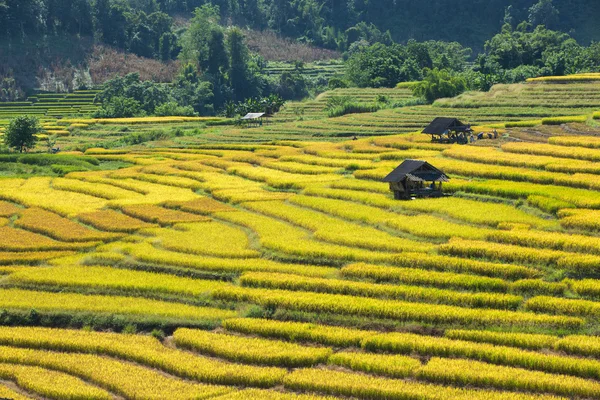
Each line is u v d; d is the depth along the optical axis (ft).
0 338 158.61
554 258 166.91
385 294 162.71
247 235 221.66
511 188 229.45
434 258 175.22
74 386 136.87
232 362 143.84
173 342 156.46
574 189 227.20
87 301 175.01
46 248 219.00
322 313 158.30
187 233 225.15
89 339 156.25
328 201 249.96
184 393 131.03
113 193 288.10
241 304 167.73
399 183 240.94
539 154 285.23
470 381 127.03
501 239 185.47
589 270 161.17
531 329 143.54
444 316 149.07
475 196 233.96
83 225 245.24
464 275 165.78
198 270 190.49
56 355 150.41
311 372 135.44
